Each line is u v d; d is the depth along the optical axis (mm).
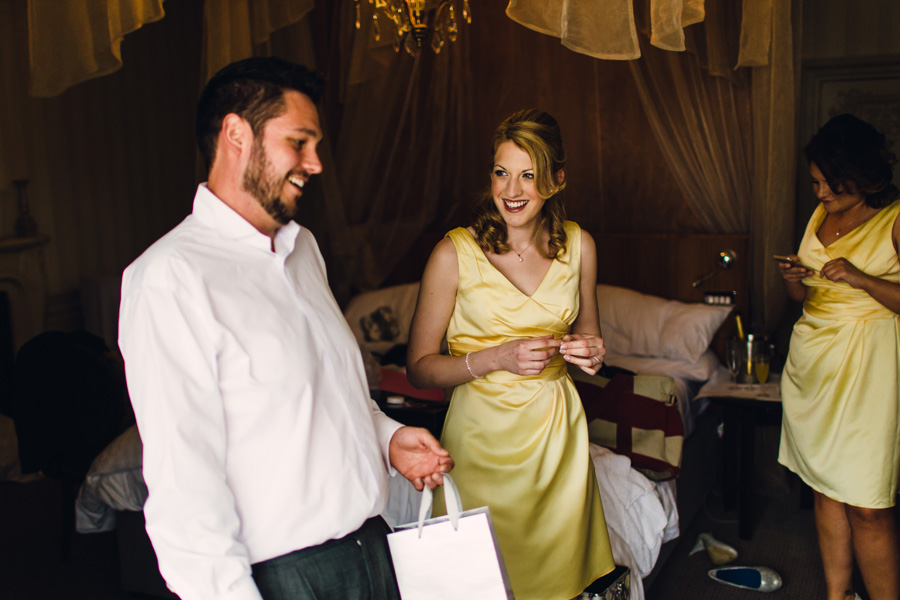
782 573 3020
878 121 3910
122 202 4887
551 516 1857
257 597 1053
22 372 3105
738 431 3572
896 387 2365
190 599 1025
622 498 2521
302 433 1162
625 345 3943
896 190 2428
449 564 1324
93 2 2275
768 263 3514
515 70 4414
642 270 4160
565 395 1886
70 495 3184
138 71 4895
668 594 2875
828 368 2447
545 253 1888
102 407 3109
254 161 1143
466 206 4648
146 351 1056
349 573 1223
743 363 3479
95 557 3250
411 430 1387
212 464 1061
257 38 3127
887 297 2312
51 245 4527
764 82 3381
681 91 3602
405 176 4523
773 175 3395
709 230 3990
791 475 3838
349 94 4199
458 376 1832
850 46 3912
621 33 2129
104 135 4754
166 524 1026
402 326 4289
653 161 4188
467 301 1874
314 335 1229
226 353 1111
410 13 2822
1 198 4238
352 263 4438
